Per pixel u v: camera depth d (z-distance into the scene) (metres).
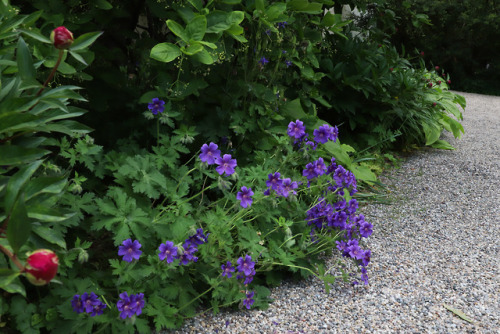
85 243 2.06
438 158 5.54
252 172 2.80
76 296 1.90
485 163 5.45
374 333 2.38
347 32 5.24
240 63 3.32
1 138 1.62
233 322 2.36
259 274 2.77
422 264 3.13
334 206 2.96
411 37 13.42
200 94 3.16
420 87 5.85
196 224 2.51
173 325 2.14
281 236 2.80
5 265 1.57
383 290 2.79
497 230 3.75
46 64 2.01
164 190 2.44
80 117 2.85
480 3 14.04
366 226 2.86
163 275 2.13
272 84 3.74
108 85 2.88
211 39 2.49
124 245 2.01
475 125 7.95
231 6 2.82
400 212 3.99
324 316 2.49
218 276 2.38
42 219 1.42
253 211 2.66
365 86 4.93
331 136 2.97
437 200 4.30
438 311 2.61
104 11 2.76
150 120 2.91
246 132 3.26
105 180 2.73
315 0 3.93
